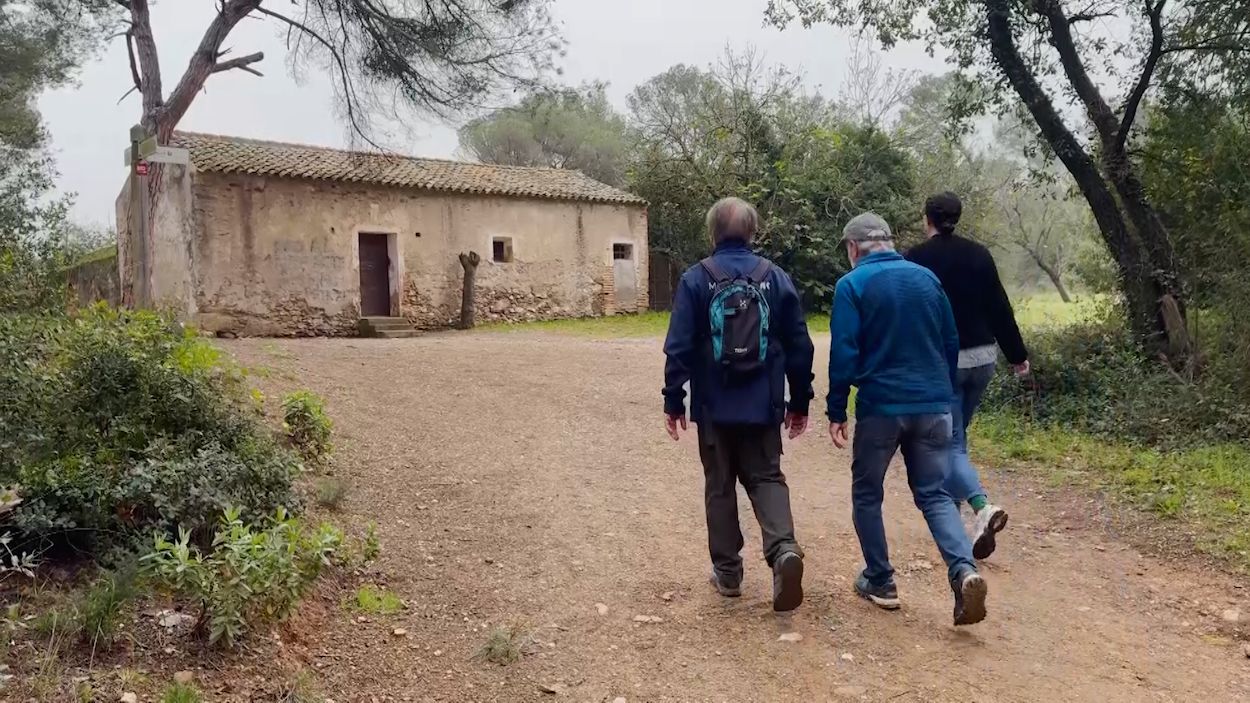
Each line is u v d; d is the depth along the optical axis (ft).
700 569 14.23
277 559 10.25
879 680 10.80
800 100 76.33
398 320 56.49
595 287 68.18
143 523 11.78
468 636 11.77
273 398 21.84
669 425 12.37
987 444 22.54
